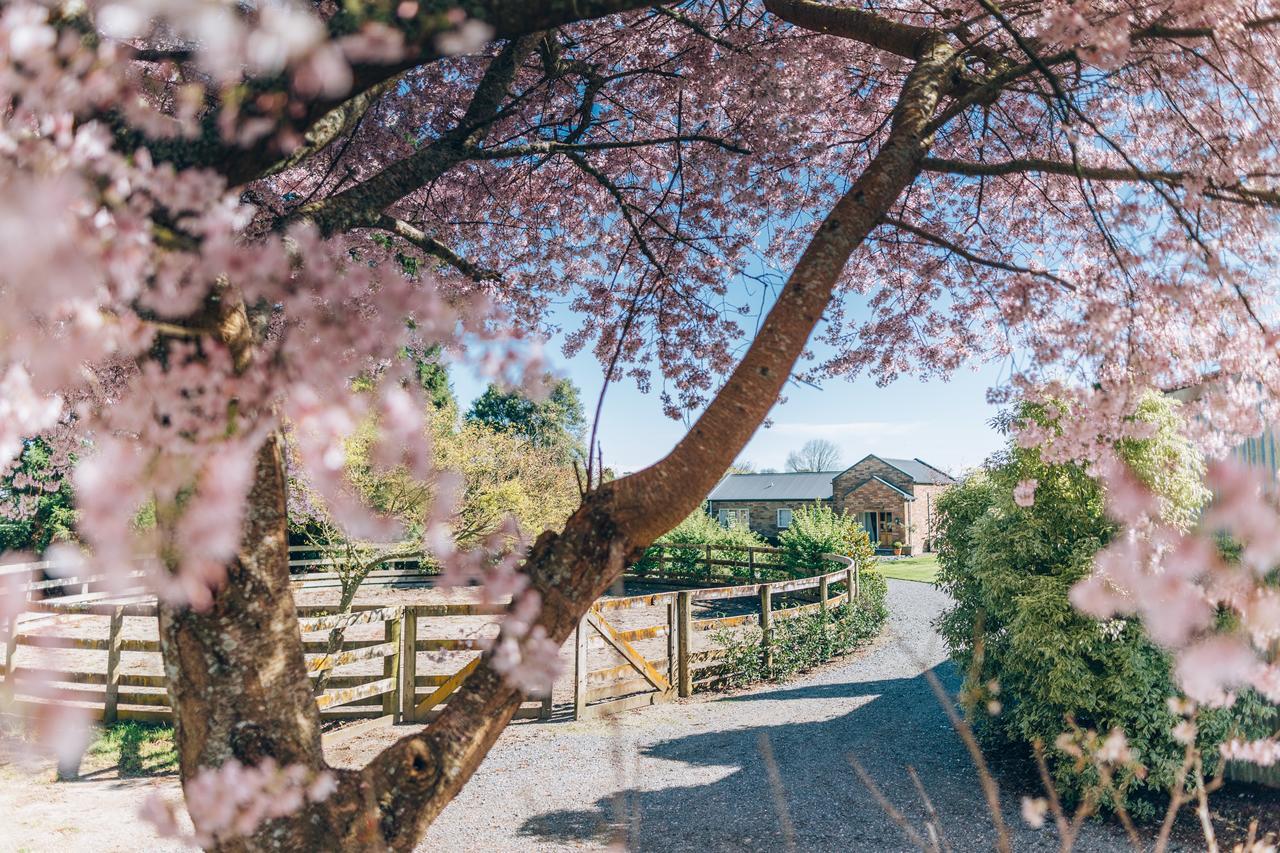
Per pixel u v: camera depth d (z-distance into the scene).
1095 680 4.84
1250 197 2.87
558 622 2.03
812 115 5.95
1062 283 2.85
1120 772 4.61
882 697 7.95
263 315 2.47
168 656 1.94
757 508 37.06
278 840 1.83
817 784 5.47
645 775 5.66
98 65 1.49
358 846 1.87
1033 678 5.23
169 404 1.62
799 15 3.49
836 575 10.51
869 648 10.67
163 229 1.57
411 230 4.02
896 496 33.00
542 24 1.71
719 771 5.76
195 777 1.86
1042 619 5.06
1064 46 2.82
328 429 1.71
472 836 4.60
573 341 7.12
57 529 13.77
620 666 7.76
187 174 1.57
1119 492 2.56
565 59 5.02
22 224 1.20
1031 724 5.24
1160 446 4.47
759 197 6.37
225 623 1.92
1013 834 4.55
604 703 7.55
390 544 8.74
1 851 4.18
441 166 3.46
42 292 1.29
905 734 6.62
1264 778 5.11
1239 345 3.05
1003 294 3.38
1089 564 4.85
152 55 2.34
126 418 1.60
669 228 6.33
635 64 5.87
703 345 6.55
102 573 1.44
